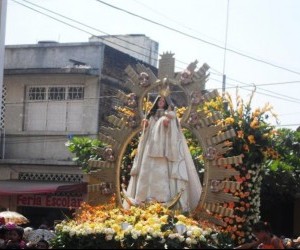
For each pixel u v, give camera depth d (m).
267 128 12.88
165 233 9.53
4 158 25.44
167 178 11.16
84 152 18.16
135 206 10.95
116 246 9.67
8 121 25.47
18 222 16.11
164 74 11.75
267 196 17.97
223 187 11.04
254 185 12.47
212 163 11.20
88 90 24.53
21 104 25.31
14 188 23.08
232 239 10.93
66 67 24.34
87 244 9.80
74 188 22.03
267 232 8.86
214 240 9.78
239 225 11.90
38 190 22.41
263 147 12.61
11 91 25.44
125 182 12.64
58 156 24.80
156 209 10.38
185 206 11.17
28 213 23.94
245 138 12.46
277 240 8.79
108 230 9.73
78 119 24.67
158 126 11.31
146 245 9.44
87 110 24.48
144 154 11.40
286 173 16.64
